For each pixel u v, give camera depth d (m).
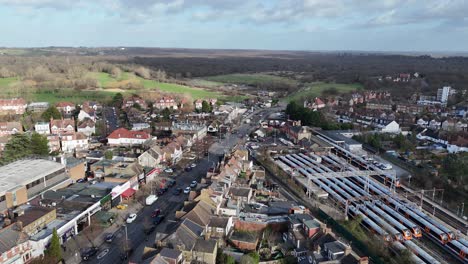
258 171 125.50
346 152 150.75
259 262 72.81
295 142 174.38
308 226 78.88
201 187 97.00
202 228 77.12
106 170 112.75
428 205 107.62
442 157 145.88
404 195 113.38
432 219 94.56
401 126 198.62
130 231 85.56
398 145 163.50
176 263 63.62
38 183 98.50
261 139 180.75
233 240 79.69
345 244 73.00
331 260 67.50
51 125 164.00
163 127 188.38
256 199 105.12
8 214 80.62
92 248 76.25
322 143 164.50
